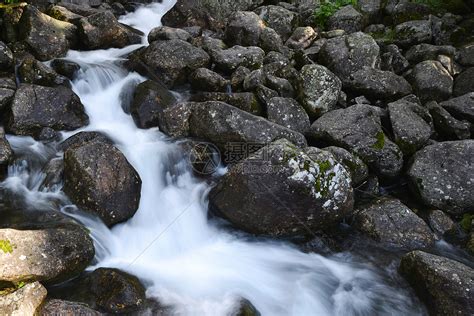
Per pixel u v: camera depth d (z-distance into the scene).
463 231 5.39
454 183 5.51
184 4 9.40
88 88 7.04
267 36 8.27
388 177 6.09
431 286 4.28
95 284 4.23
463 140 5.85
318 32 9.17
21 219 4.77
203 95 6.82
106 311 4.03
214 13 9.56
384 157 5.95
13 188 5.23
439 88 7.39
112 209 4.94
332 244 5.21
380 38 8.76
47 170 5.33
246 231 5.23
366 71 7.33
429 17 8.84
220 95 6.72
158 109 6.55
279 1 10.26
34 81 6.41
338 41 7.92
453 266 4.39
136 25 9.60
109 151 5.16
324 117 6.49
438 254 5.07
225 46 8.23
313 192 4.92
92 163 5.00
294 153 4.99
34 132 5.93
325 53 7.83
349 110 6.43
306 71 6.92
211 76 7.09
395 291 4.62
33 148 5.76
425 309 4.39
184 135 6.27
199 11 9.38
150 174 5.77
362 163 5.89
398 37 8.60
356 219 5.42
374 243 5.20
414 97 7.09
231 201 5.10
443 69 7.62
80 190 4.95
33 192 5.22
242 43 8.41
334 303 4.54
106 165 5.05
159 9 10.54
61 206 5.02
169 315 4.12
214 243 5.23
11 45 7.10
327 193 4.98
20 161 5.51
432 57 8.03
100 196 4.89
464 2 9.23
